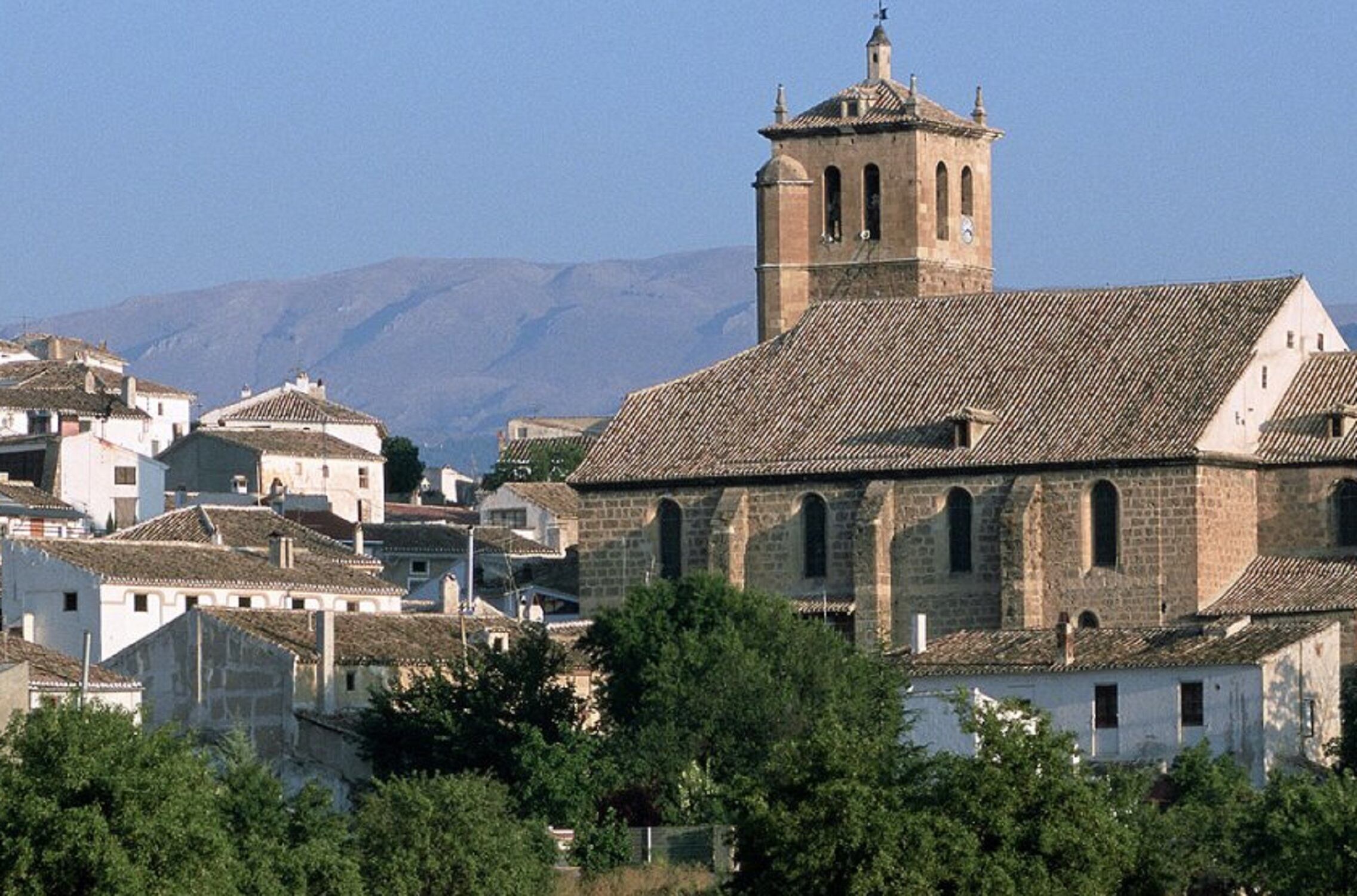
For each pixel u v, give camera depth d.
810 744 169.12
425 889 188.12
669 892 194.25
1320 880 167.25
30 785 154.25
